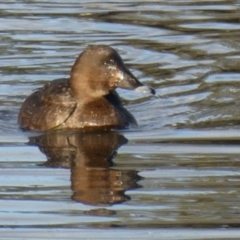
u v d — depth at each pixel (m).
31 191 11.76
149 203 11.34
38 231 10.55
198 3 22.75
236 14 21.64
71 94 14.52
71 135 14.07
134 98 16.17
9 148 13.46
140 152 13.19
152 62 18.19
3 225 10.73
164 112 15.41
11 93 16.45
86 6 22.48
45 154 13.15
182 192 11.67
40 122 14.44
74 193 11.67
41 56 18.44
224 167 12.54
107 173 12.34
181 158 12.92
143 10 22.12
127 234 10.45
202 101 15.93
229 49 18.94
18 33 20.03
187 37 19.88
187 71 17.58
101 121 14.36
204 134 14.05
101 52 14.40
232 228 10.59
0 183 12.02
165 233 10.47
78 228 10.62
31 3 22.73
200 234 10.42
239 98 16.03
